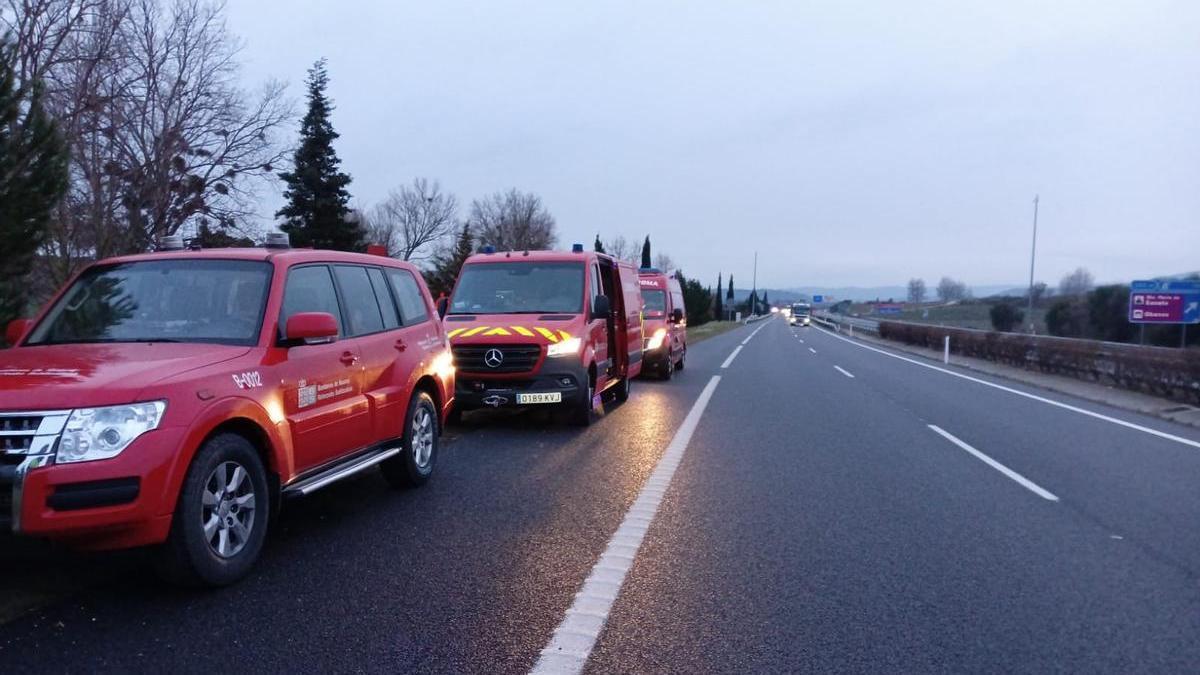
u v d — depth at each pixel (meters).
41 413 4.14
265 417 5.18
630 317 14.59
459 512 6.85
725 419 12.59
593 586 5.14
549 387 10.85
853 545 6.14
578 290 11.96
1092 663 4.17
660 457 9.38
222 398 4.80
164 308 5.71
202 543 4.69
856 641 4.39
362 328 6.82
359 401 6.41
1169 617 4.80
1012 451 10.28
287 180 31.48
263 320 5.55
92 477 4.14
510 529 6.36
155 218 17.11
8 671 3.79
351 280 6.88
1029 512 7.21
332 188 35.31
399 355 7.21
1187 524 6.88
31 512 4.03
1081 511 7.28
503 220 57.66
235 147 19.44
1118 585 5.34
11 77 9.55
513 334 10.84
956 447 10.48
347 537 6.09
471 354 10.87
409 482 7.58
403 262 8.18
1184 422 13.56
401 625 4.46
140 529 4.34
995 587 5.27
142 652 4.04
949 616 4.77
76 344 5.39
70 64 16.17
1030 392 18.05
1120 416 14.15
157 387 4.46
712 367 23.50
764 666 4.07
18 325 5.80
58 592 4.83
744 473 8.62
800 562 5.72
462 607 4.75
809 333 59.19
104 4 16.23
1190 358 15.49
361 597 4.86
